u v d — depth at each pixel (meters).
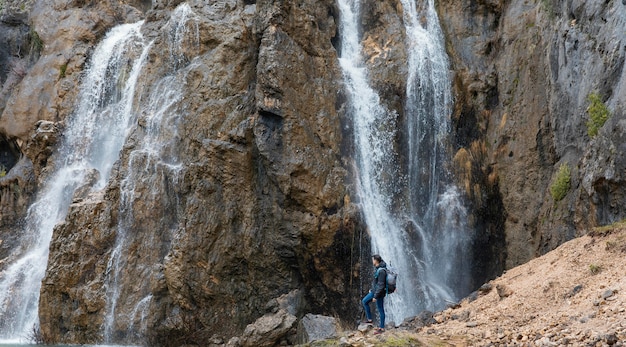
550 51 21.00
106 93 24.44
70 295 19.80
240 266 19.53
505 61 23.02
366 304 13.96
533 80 21.80
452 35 24.33
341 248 19.62
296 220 19.42
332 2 24.20
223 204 19.59
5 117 25.47
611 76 17.30
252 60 21.48
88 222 20.25
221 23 22.09
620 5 17.48
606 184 16.25
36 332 20.56
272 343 16.50
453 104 23.25
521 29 22.86
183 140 20.66
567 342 10.84
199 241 19.17
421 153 22.45
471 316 13.84
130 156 20.84
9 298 22.08
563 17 20.64
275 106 19.81
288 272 19.70
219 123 20.53
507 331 12.23
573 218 18.62
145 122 21.41
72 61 25.53
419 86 23.11
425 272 21.14
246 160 19.78
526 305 13.17
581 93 18.69
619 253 13.19
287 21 21.22
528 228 20.81
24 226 23.81
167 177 20.34
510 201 21.48
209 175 19.72
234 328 19.12
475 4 24.48
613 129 16.34
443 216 21.91
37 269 22.34
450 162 22.59
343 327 19.33
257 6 21.47
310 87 20.94
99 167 23.34
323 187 19.78
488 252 21.69
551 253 15.48
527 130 21.56
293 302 19.14
